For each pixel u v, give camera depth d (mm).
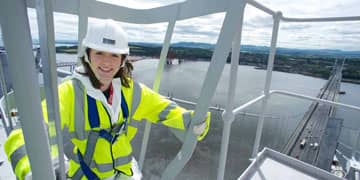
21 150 957
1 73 1701
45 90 606
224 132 1771
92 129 1333
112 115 1357
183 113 1431
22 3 491
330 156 18328
